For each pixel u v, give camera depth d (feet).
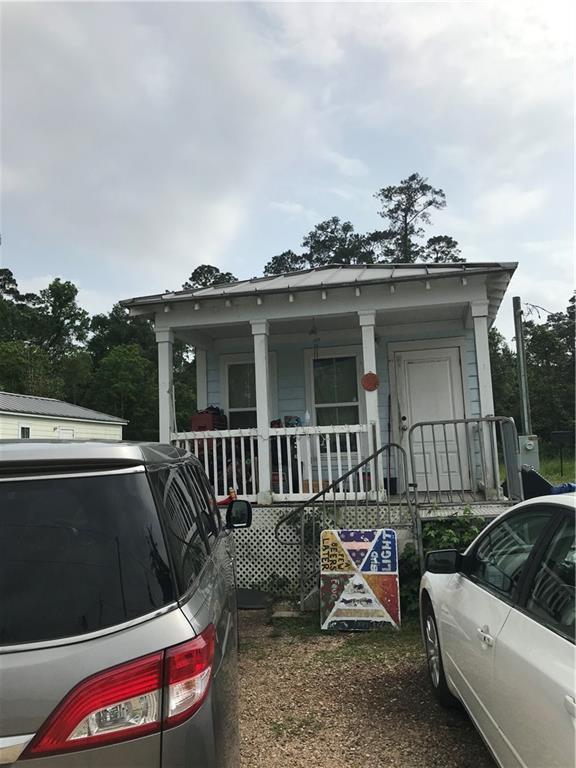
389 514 21.72
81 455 6.14
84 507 5.98
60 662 5.22
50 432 72.69
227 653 7.51
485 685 9.35
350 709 13.01
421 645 17.10
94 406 155.63
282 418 31.60
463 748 11.11
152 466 6.85
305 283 26.58
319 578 21.09
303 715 12.80
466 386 29.81
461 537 20.54
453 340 30.12
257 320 26.21
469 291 24.62
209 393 32.76
